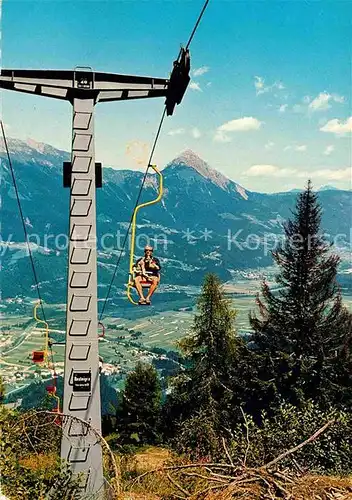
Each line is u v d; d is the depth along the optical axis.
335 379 27.73
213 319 28.17
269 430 9.90
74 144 8.66
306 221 29.61
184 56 7.39
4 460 6.54
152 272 8.08
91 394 8.45
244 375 27.62
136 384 31.41
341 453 9.84
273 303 29.44
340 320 28.84
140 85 8.80
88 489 8.19
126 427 30.48
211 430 11.55
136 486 7.68
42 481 6.91
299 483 6.41
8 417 7.07
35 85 8.72
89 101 8.78
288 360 27.36
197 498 6.48
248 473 6.59
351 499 6.14
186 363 28.94
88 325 8.53
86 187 8.62
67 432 8.31
